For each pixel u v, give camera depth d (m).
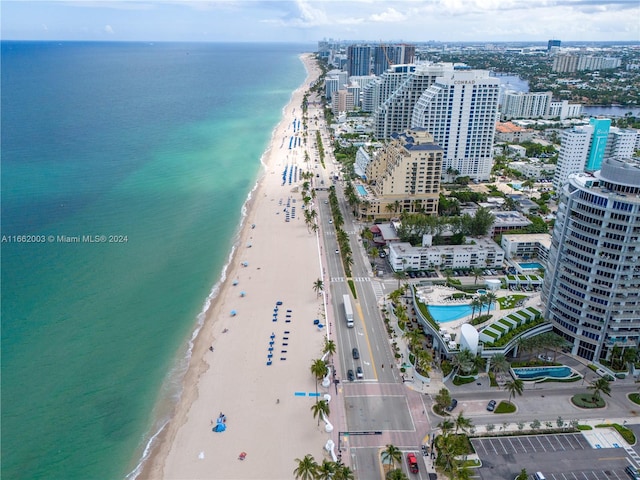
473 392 167.12
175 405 166.38
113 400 169.62
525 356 184.62
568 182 185.50
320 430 153.00
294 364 183.50
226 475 138.75
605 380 159.25
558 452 142.00
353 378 174.62
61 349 194.62
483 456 140.12
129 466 144.50
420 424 153.75
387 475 129.88
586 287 176.00
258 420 158.00
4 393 171.62
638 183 164.12
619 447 144.00
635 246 162.12
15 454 149.38
